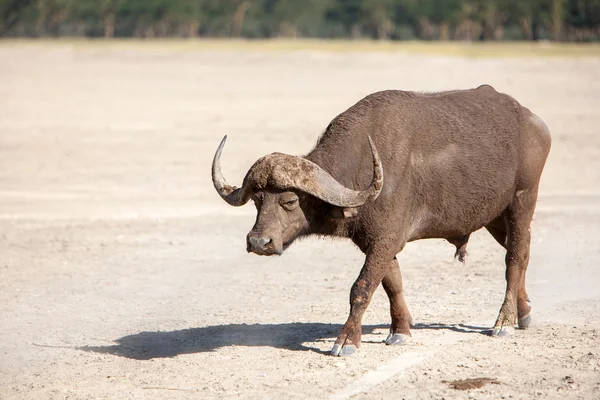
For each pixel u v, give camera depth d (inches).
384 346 1561.3
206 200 3161.9
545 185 3430.1
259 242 1382.9
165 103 6176.2
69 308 1886.1
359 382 1364.4
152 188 3371.1
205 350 1568.7
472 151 1567.4
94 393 1349.7
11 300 1950.1
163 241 2556.6
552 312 1791.3
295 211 1421.0
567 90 6776.6
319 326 1715.1
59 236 2615.7
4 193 3272.6
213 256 2384.4
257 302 1927.9
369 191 1376.7
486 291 1979.6
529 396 1282.0
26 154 4092.0
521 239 1654.8
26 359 1536.7
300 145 4306.1
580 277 2094.0
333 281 2116.1
